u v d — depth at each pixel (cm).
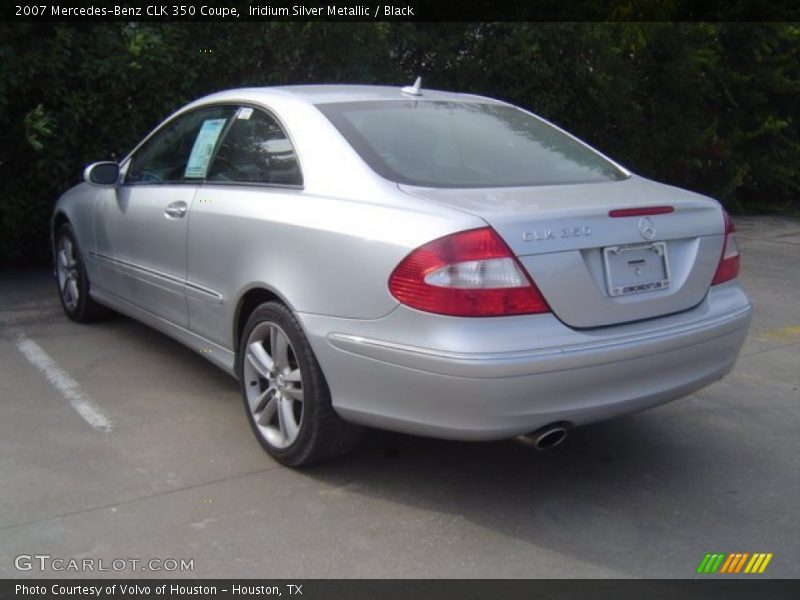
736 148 1302
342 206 375
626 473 417
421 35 963
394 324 344
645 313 366
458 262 331
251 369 423
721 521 374
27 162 760
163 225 492
